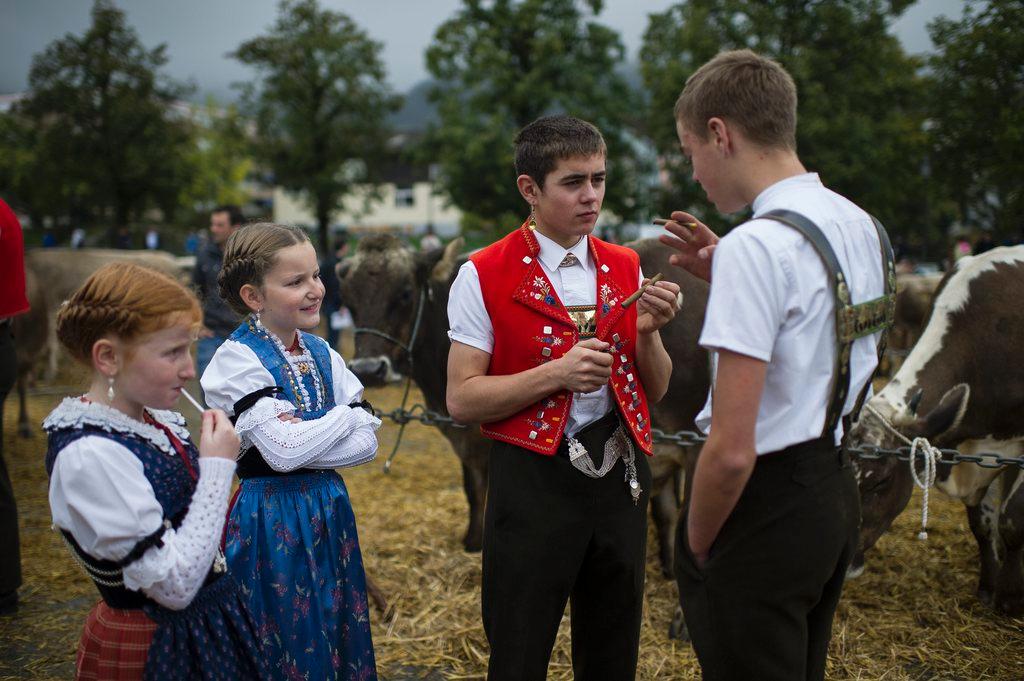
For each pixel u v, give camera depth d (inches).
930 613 133.0
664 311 79.7
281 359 82.9
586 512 80.0
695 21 559.8
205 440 66.9
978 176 345.4
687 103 68.7
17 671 118.0
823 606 69.4
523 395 76.9
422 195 1715.1
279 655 78.5
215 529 64.7
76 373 69.3
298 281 83.3
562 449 79.7
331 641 80.7
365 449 82.3
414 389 348.8
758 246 60.2
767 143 65.4
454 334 82.7
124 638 66.9
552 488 79.4
